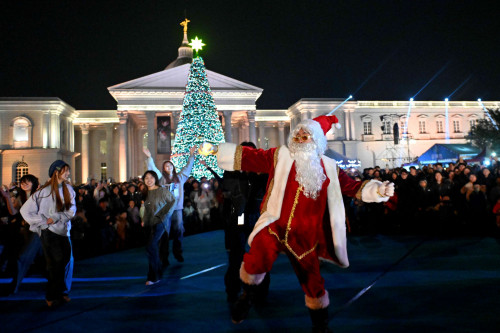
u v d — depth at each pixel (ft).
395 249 23.89
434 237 28.35
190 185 46.78
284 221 9.61
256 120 158.71
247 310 10.04
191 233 39.37
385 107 153.58
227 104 134.31
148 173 17.89
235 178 14.49
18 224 18.16
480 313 11.96
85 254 28.14
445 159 104.01
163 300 14.62
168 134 128.06
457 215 34.06
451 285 15.23
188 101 64.59
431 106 156.56
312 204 9.48
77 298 15.34
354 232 33.35
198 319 12.28
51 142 127.54
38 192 15.06
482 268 17.93
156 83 131.85
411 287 15.15
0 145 125.49
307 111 142.82
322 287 9.58
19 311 13.88
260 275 9.98
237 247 14.05
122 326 11.91
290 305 13.39
